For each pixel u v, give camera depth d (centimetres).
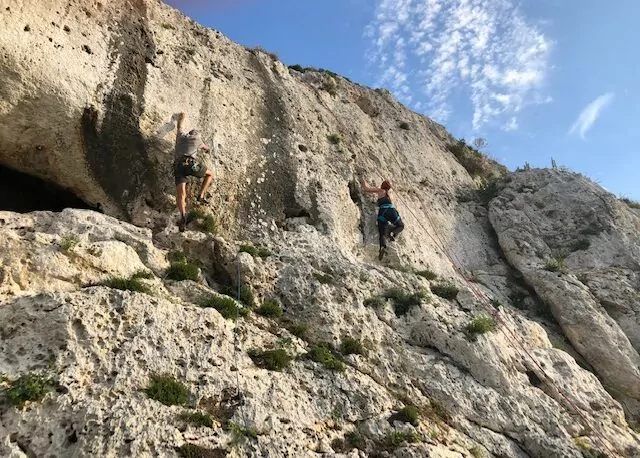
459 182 2209
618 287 1692
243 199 1442
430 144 2305
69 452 709
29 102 1186
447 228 1886
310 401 947
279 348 1033
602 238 1883
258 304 1169
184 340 929
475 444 1031
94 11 1423
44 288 933
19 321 844
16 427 716
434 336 1251
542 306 1666
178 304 999
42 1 1291
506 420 1119
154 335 905
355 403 982
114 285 976
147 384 829
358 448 904
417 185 1988
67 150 1234
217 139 1482
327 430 910
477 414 1112
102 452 706
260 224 1424
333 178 1678
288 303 1194
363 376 1065
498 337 1295
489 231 1991
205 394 857
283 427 866
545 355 1360
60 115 1218
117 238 1121
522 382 1229
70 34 1320
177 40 1628
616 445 1188
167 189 1327
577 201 2000
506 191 2094
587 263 1817
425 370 1170
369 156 1914
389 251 1600
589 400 1286
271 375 952
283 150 1630
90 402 761
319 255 1381
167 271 1120
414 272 1560
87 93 1270
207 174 1341
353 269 1352
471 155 2456
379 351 1174
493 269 1825
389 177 1894
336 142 1825
